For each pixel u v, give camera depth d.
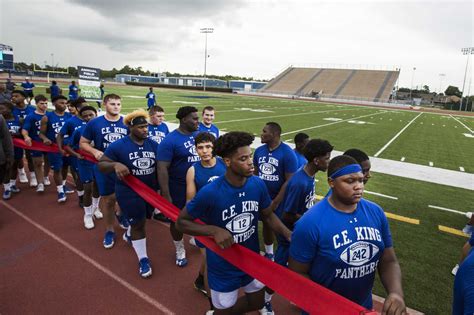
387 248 1.96
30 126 5.80
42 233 4.66
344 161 1.78
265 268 2.12
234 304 2.51
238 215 2.33
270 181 3.93
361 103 51.53
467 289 1.40
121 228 4.96
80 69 18.22
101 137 4.48
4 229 4.74
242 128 15.45
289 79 70.44
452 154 12.50
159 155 3.77
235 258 2.31
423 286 3.72
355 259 1.81
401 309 1.66
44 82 49.72
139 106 22.75
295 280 1.92
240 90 65.62
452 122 27.59
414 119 27.84
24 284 3.50
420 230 5.34
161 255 4.23
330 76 69.25
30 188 6.50
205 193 2.24
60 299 3.29
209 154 2.96
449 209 6.43
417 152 12.52
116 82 78.44
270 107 30.25
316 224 1.80
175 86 63.06
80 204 5.66
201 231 2.23
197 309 3.21
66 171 6.11
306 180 2.95
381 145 13.55
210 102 30.98
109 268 3.87
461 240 5.02
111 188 4.12
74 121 5.18
